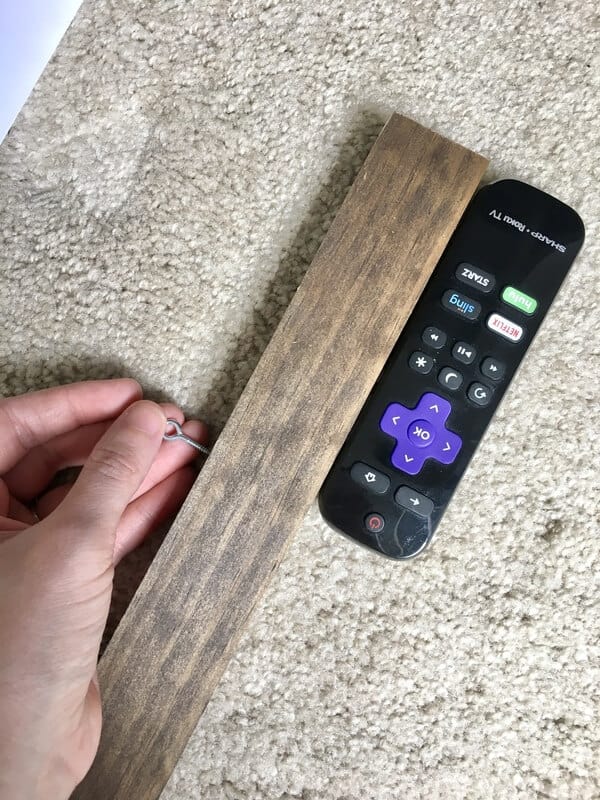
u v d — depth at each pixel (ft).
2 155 1.46
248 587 1.33
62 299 1.46
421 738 1.48
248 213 1.48
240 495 1.34
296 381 1.36
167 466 1.41
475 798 1.47
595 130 1.48
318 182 1.48
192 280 1.47
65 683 1.15
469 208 1.43
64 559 1.12
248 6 1.48
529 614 1.48
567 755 1.48
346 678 1.48
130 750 1.30
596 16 1.47
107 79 1.47
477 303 1.41
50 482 1.47
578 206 1.48
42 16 1.36
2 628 1.12
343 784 1.47
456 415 1.41
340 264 1.37
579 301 1.48
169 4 1.47
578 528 1.48
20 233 1.46
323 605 1.48
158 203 1.47
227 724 1.46
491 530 1.49
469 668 1.48
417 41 1.48
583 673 1.48
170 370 1.47
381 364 1.36
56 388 1.36
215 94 1.48
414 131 1.40
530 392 1.49
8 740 1.13
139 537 1.41
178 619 1.32
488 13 1.48
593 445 1.48
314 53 1.48
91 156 1.47
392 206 1.38
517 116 1.48
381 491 1.39
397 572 1.48
